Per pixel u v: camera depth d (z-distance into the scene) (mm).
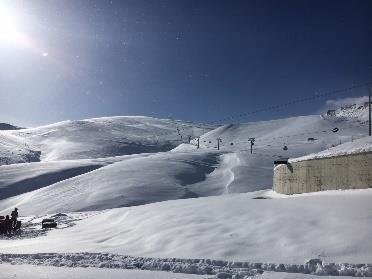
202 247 14445
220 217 18859
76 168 126750
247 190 89062
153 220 20859
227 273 11414
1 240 23938
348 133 185750
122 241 17859
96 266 13430
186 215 20406
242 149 152125
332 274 10930
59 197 83188
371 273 10641
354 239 12883
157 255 14234
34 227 35938
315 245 13023
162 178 94125
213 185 95125
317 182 24641
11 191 105312
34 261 14492
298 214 16984
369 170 19469
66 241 19875
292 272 11352
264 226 15969
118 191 81438
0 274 12445
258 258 12609
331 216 15750
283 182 31453
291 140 181875
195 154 131625
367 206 16156
